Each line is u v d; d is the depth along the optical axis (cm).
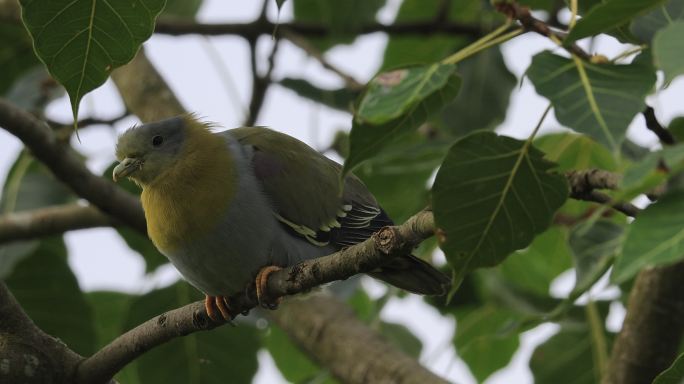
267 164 996
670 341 1009
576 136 1140
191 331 829
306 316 1233
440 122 1364
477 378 1359
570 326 1190
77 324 1279
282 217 983
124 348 827
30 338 821
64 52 674
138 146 993
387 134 617
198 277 973
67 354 834
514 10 620
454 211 674
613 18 543
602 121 550
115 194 1195
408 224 688
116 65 684
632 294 1026
